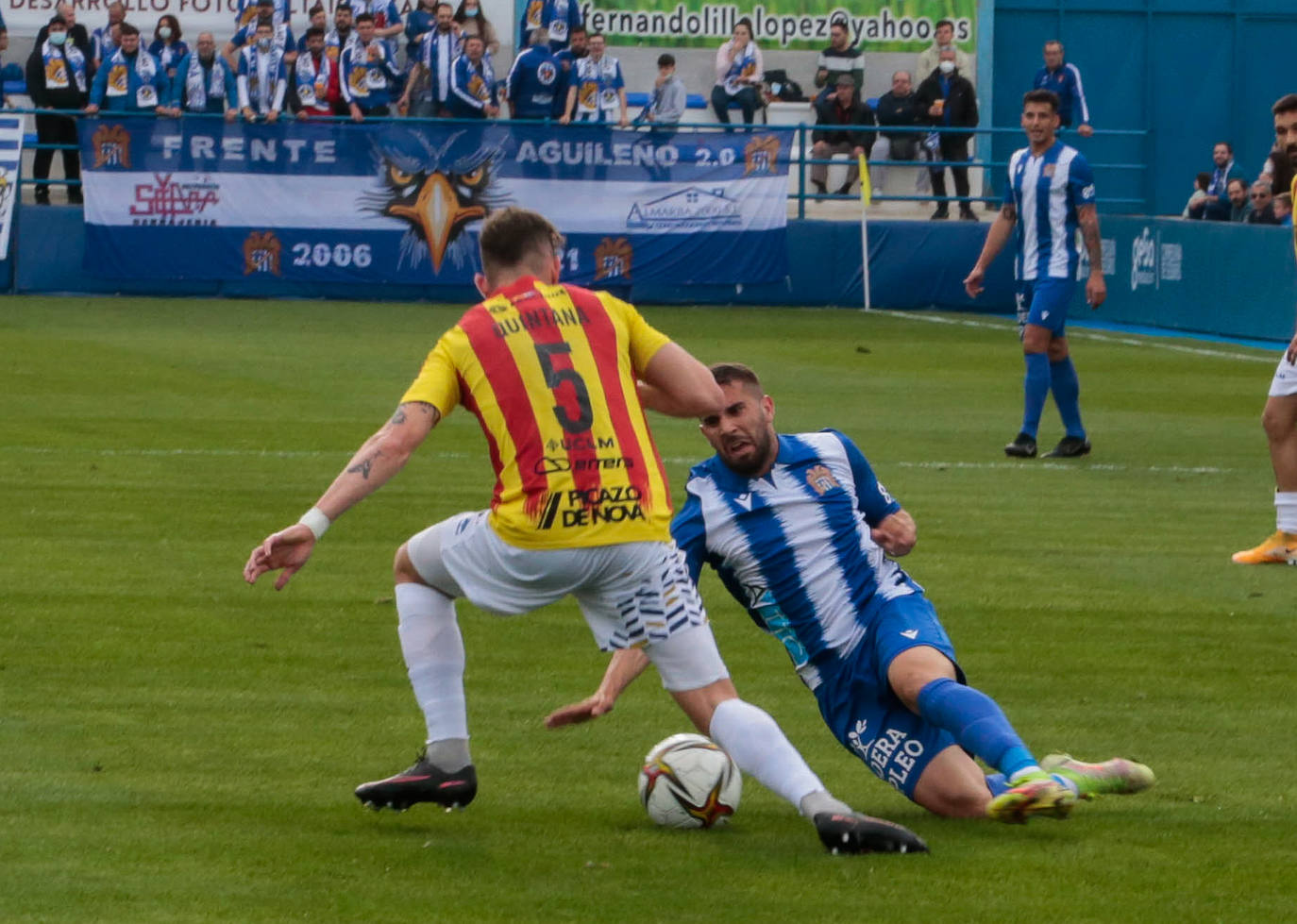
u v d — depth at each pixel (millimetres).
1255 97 61406
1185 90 61031
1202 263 42469
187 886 7953
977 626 13953
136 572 15047
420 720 11047
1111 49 60344
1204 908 7910
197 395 26719
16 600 13945
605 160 43625
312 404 26156
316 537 8031
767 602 9641
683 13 54250
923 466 22312
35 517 17344
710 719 8508
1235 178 46656
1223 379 33094
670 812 9023
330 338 35312
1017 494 20375
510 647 13055
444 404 8336
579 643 13211
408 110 44750
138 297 42531
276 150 42688
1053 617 14281
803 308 45781
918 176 52656
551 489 8203
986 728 8609
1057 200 22969
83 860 8297
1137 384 32156
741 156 44406
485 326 8398
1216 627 14047
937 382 31562
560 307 8516
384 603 14188
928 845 8750
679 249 44312
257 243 42969
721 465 9758
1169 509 19562
